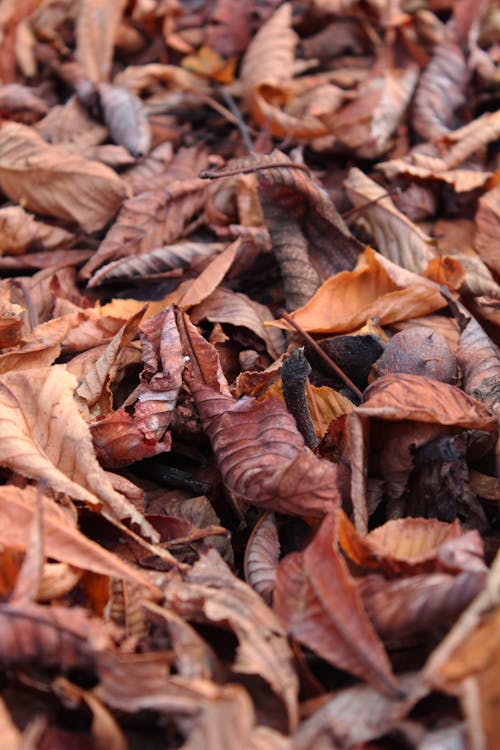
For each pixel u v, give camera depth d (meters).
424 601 0.43
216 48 0.74
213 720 0.41
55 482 0.48
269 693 0.44
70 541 0.45
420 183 0.64
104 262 0.61
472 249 0.61
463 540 0.45
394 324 0.57
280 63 0.72
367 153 0.68
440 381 0.52
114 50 0.76
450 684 0.41
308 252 0.59
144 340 0.52
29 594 0.43
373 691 0.43
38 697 0.44
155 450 0.50
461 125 0.70
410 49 0.74
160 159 0.67
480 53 0.72
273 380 0.53
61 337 0.54
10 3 0.75
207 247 0.61
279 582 0.45
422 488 0.49
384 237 0.61
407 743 0.42
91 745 0.43
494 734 0.40
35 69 0.74
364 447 0.49
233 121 0.71
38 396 0.49
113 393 0.55
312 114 0.69
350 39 0.76
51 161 0.63
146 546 0.47
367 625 0.43
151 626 0.45
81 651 0.43
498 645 0.42
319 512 0.47
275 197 0.59
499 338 0.58
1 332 0.53
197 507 0.50
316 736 0.42
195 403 0.51
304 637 0.43
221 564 0.46
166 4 0.75
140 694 0.42
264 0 0.75
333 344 0.54
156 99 0.72
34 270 0.62
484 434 0.50
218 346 0.56
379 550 0.45
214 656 0.44
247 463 0.49
